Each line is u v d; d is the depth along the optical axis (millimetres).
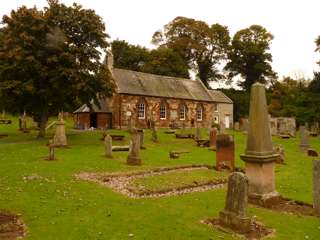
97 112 46781
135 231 8750
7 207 10664
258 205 11891
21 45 28922
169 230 8883
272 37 83500
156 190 13484
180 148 28281
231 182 9469
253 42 82938
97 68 31156
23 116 41719
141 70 76375
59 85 28969
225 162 18688
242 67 84188
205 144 29766
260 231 9234
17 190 12812
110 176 16203
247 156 12242
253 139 12281
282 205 12062
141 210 10625
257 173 12172
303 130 29219
